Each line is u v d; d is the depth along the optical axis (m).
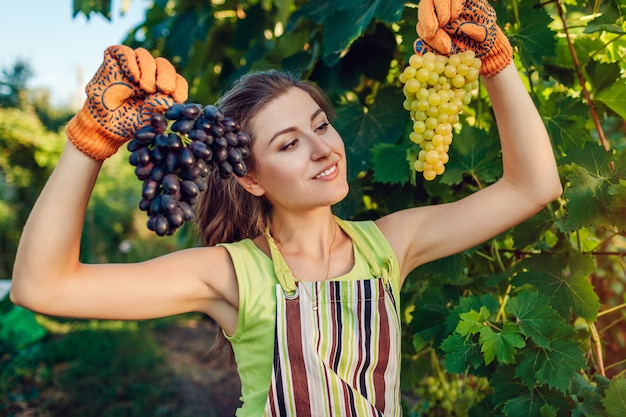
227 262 1.48
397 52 2.14
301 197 1.43
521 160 1.46
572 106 1.79
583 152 1.62
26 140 9.08
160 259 1.42
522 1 1.80
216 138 1.20
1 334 5.94
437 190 1.92
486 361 1.51
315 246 1.53
